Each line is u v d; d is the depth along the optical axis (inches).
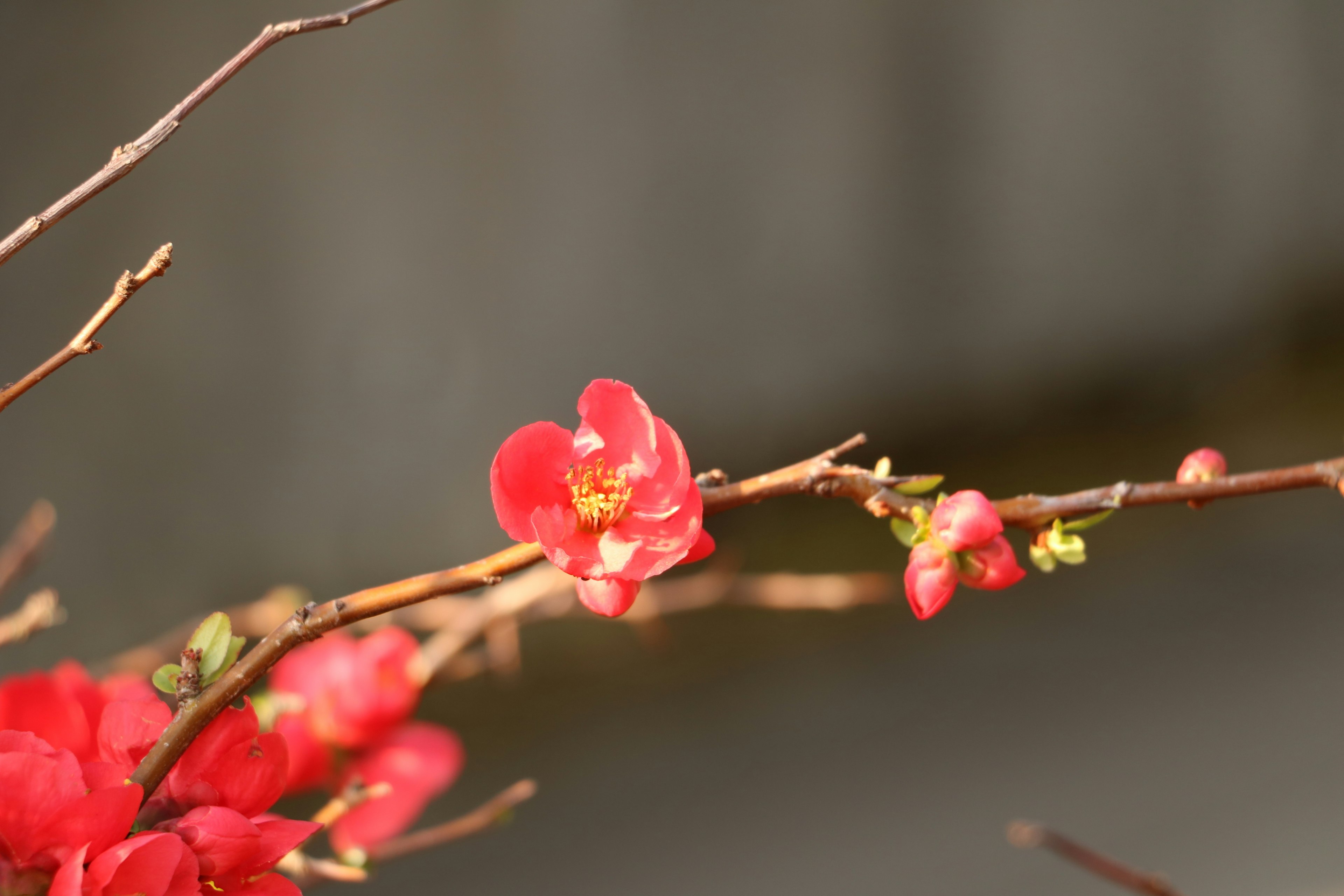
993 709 91.3
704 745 88.6
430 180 82.7
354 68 80.0
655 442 38.5
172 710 39.2
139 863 37.1
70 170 74.0
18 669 73.7
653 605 53.3
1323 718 88.1
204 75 76.5
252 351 79.4
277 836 37.9
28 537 44.1
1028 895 74.7
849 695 93.3
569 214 86.2
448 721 85.0
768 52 90.0
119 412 76.4
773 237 91.7
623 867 77.9
